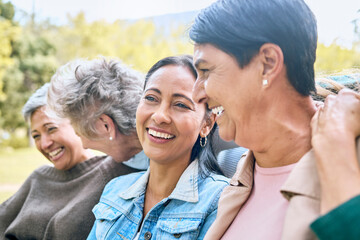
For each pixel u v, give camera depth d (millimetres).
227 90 641
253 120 647
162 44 12391
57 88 1443
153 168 1147
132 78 1445
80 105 1388
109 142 1428
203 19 655
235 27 619
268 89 623
